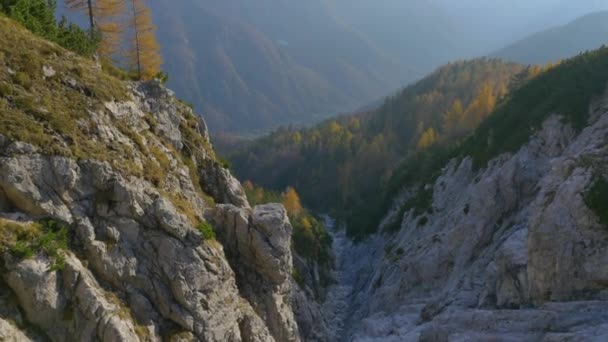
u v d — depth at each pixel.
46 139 22.45
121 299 22.34
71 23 35.84
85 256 21.89
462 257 51.00
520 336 29.11
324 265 85.25
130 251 23.33
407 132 170.12
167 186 28.53
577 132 51.50
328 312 68.50
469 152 69.88
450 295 45.62
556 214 32.91
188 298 24.03
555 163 36.31
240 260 30.50
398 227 82.25
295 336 33.03
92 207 23.02
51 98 24.56
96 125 25.50
